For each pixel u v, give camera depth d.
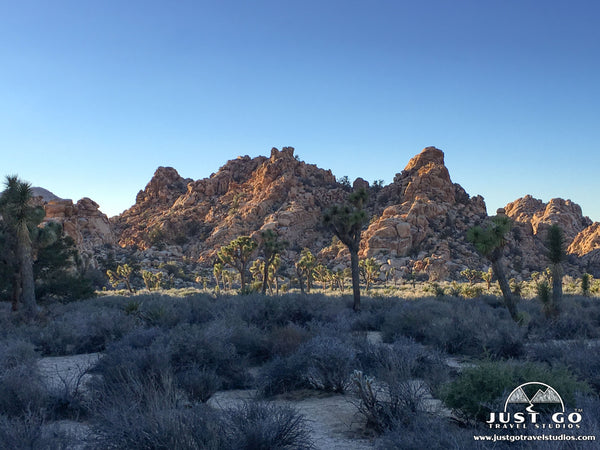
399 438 5.23
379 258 133.62
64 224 103.50
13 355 11.16
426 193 171.88
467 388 6.20
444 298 30.98
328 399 8.85
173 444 4.90
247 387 10.06
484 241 18.36
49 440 5.41
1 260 26.44
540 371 6.52
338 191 192.12
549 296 18.47
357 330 18.77
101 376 9.52
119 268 86.75
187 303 24.72
